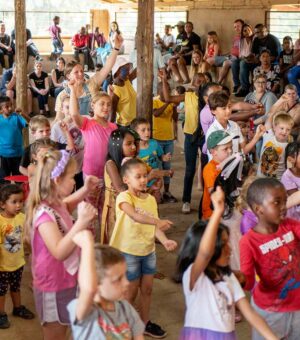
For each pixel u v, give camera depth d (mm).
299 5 12547
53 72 14883
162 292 5262
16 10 9367
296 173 4574
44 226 3252
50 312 3412
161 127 7441
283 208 3350
